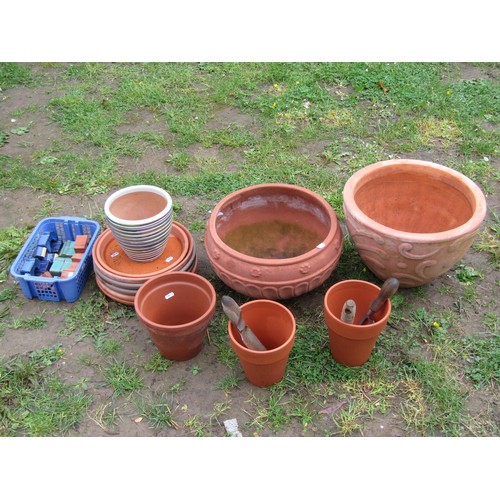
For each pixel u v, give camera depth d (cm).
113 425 241
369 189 301
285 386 254
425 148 404
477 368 261
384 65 485
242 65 492
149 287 258
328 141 412
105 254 299
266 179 375
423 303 293
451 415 243
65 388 254
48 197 363
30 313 288
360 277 306
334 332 246
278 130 420
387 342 272
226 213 297
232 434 238
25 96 456
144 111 441
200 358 266
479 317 286
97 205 357
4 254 320
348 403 249
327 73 475
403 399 250
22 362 263
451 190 292
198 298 264
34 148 402
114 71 487
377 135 414
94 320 284
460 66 492
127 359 266
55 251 317
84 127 421
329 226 287
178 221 346
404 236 255
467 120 426
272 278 258
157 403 248
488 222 344
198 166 388
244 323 233
